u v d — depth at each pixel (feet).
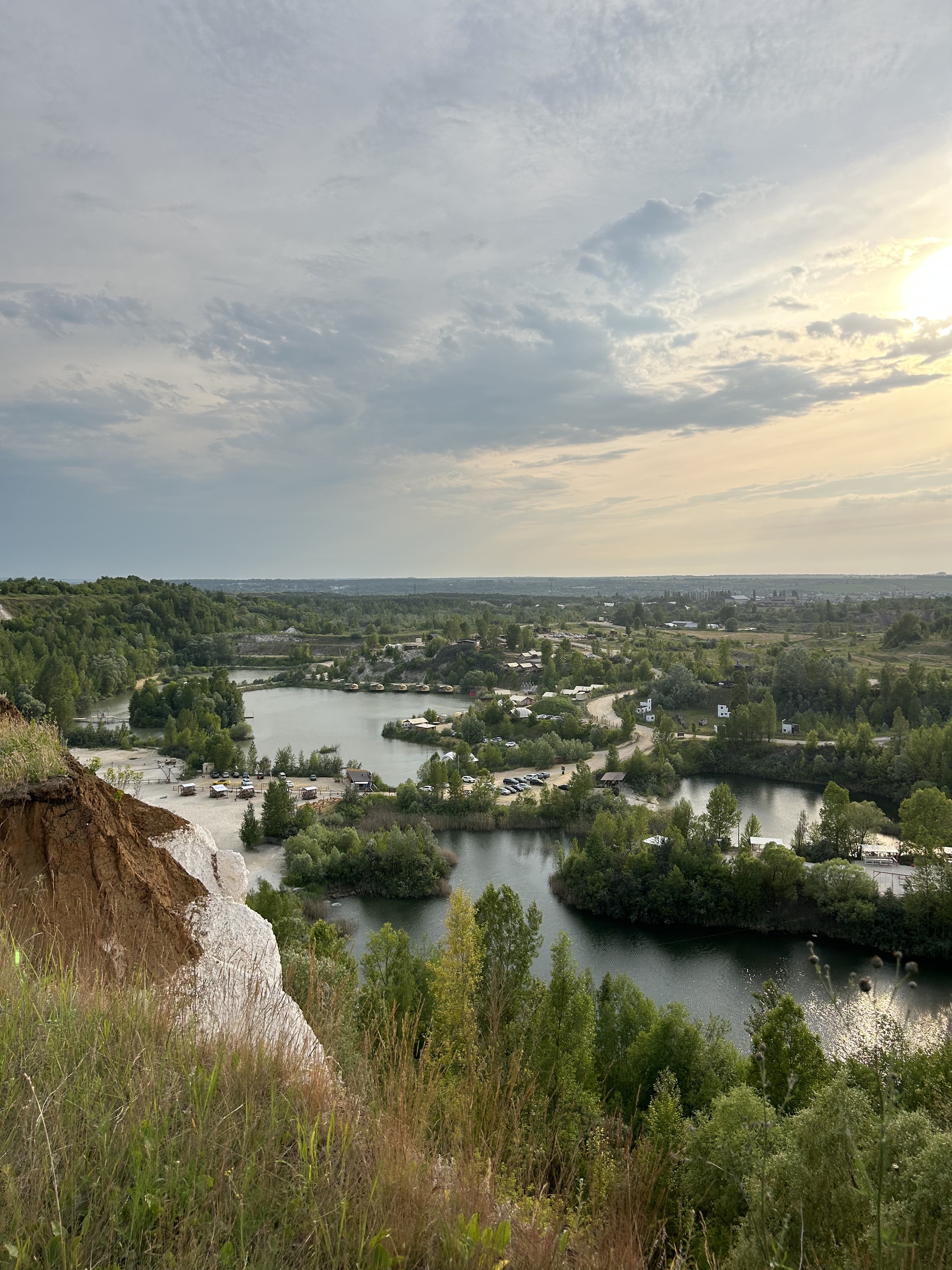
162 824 35.06
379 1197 13.16
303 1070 17.37
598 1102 64.64
